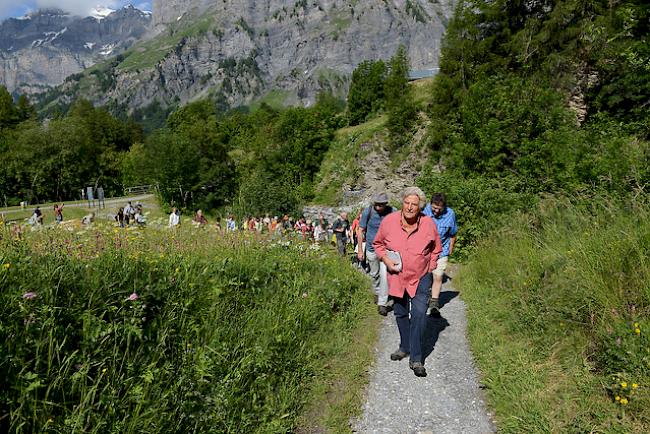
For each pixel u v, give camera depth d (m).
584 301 4.44
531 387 3.87
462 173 15.63
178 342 3.60
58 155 61.97
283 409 3.64
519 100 14.68
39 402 2.46
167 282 4.11
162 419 2.82
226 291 4.88
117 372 2.94
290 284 6.05
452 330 5.77
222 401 3.24
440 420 3.73
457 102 25.72
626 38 12.74
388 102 36.88
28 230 5.17
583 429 3.20
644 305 4.00
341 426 3.62
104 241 5.36
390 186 34.91
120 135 88.00
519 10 23.56
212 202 50.44
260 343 4.23
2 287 2.91
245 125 77.94
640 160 7.75
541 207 8.48
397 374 4.54
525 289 5.78
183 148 49.50
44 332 2.74
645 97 13.44
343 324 5.71
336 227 12.75
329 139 44.81
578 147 11.02
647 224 4.87
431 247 4.59
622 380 3.41
